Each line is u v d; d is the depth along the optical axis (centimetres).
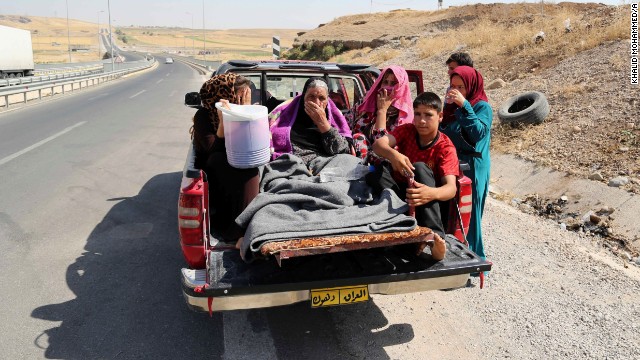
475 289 424
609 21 1248
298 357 331
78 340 346
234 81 374
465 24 2525
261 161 333
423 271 309
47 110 1653
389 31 3012
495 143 833
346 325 372
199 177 308
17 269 453
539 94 894
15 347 336
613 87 863
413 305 401
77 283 429
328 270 306
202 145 374
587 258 475
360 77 540
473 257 326
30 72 3188
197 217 307
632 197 555
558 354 337
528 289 421
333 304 301
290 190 331
